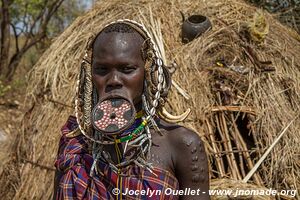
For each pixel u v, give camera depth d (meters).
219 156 3.36
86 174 1.58
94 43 1.59
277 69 3.83
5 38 10.68
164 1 4.38
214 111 3.51
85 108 1.62
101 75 1.55
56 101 4.05
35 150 4.03
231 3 4.48
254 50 3.89
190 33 3.94
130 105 1.49
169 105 3.48
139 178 1.55
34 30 12.03
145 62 1.58
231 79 3.68
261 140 3.45
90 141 1.61
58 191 1.60
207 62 3.79
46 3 10.88
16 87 10.09
